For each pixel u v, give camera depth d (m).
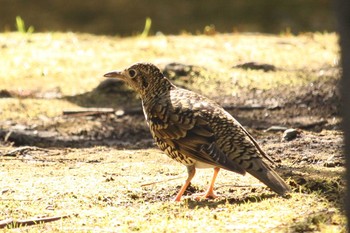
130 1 33.38
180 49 20.03
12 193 10.20
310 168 10.98
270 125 14.46
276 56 19.27
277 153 12.20
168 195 10.10
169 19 31.83
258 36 21.94
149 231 8.50
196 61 18.66
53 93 16.89
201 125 9.62
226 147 9.37
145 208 9.47
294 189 9.84
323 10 32.03
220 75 17.53
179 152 9.75
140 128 14.73
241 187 10.23
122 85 16.91
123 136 14.28
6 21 31.69
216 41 21.03
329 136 13.34
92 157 12.46
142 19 32.00
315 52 19.61
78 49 20.31
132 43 21.03
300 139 13.16
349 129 6.92
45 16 32.22
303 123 14.45
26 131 14.30
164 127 9.90
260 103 15.86
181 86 16.88
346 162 7.07
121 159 12.28
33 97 16.56
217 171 9.80
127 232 8.52
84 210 9.47
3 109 15.63
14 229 8.83
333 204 9.12
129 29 31.12
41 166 11.83
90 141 13.89
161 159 12.20
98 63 19.05
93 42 21.12
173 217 9.01
